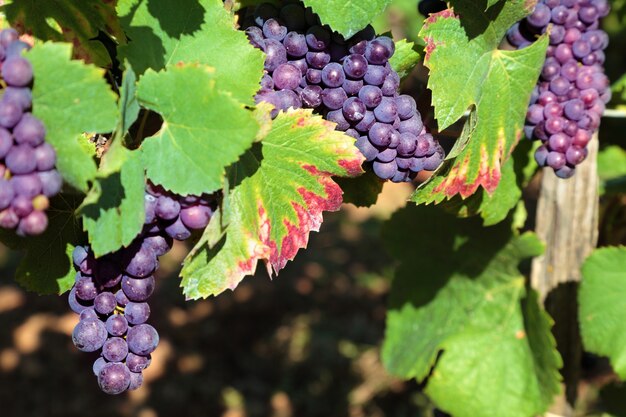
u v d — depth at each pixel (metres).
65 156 0.52
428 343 0.95
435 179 0.65
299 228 0.62
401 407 2.17
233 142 0.54
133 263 0.57
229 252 0.60
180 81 0.54
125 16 0.58
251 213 0.61
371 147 0.63
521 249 0.88
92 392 2.64
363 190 0.72
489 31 0.67
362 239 3.26
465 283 0.94
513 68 0.69
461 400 0.92
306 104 0.62
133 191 0.55
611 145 1.02
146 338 0.57
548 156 0.73
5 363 2.71
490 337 0.92
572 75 0.72
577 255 0.88
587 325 0.85
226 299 3.00
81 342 0.57
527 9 0.67
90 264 0.57
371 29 0.62
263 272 3.13
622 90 0.92
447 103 0.66
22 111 0.51
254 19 0.63
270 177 0.61
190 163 0.55
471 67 0.67
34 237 0.61
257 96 0.61
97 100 0.52
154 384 2.67
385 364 0.99
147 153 0.55
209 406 2.60
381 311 2.88
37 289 0.62
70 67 0.52
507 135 0.69
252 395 2.62
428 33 0.65
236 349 2.80
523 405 0.90
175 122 0.55
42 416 2.55
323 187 0.61
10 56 0.51
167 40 0.59
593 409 1.67
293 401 2.55
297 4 0.63
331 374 2.59
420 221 0.94
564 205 0.86
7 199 0.50
